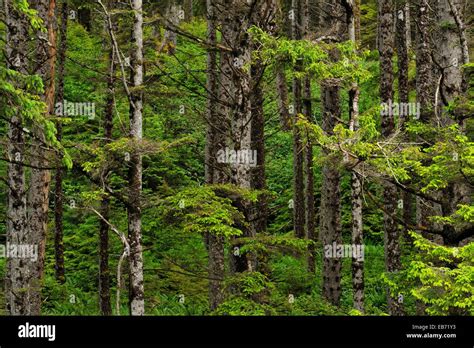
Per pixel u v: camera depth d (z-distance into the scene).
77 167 12.67
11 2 12.44
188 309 18.67
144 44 15.60
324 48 13.59
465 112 13.33
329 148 11.88
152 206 13.16
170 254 20.58
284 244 13.04
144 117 22.84
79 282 20.81
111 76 13.75
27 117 11.46
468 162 11.35
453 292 9.70
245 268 13.59
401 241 22.08
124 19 15.06
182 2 20.42
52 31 16.23
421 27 18.28
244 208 13.60
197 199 12.42
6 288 14.79
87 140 23.81
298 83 23.06
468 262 10.30
